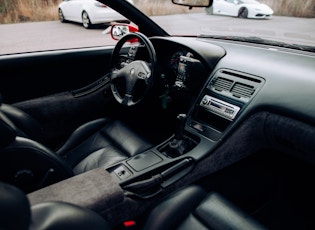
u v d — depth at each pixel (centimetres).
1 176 100
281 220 166
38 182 108
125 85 195
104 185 102
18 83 204
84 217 59
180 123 149
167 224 111
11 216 43
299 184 186
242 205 171
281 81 143
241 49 182
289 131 142
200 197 121
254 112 147
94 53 228
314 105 128
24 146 101
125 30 235
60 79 219
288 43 176
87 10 527
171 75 205
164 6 951
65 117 215
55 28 587
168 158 144
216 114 158
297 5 806
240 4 704
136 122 223
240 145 163
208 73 173
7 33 534
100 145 181
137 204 121
